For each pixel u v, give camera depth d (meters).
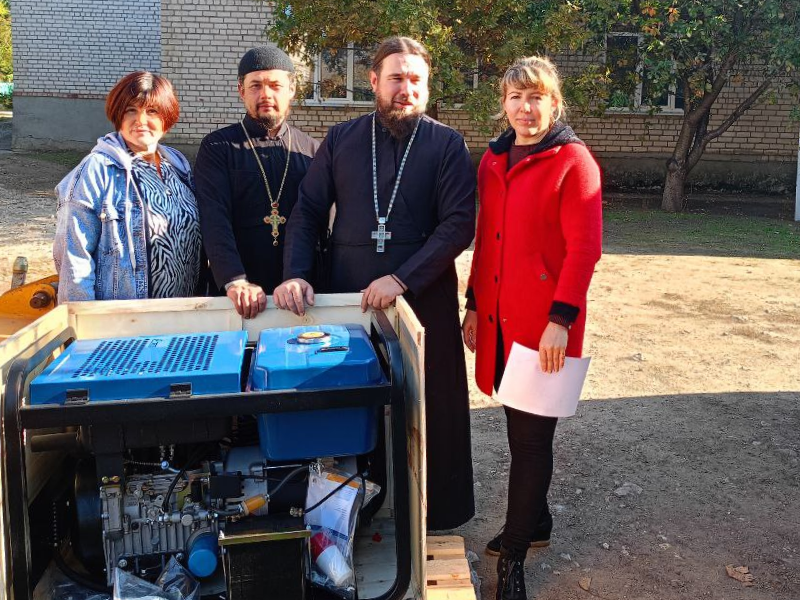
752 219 12.27
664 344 6.25
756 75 13.59
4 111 27.41
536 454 2.86
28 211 11.11
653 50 11.74
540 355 2.69
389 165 3.01
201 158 3.29
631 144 14.51
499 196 2.88
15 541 2.10
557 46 10.58
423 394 2.27
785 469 4.20
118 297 2.89
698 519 3.71
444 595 2.55
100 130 18.30
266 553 2.24
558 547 3.48
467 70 11.38
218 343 2.54
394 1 9.50
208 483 2.36
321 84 13.86
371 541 2.79
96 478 2.42
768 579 3.24
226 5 13.56
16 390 2.10
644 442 4.51
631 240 10.40
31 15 17.80
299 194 3.19
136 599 2.21
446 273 3.05
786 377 5.55
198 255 3.22
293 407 2.22
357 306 2.92
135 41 18.00
